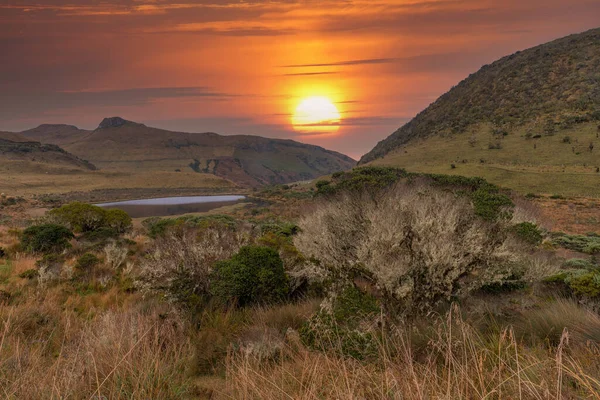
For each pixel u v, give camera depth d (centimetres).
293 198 10594
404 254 477
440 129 18488
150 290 645
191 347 414
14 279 827
